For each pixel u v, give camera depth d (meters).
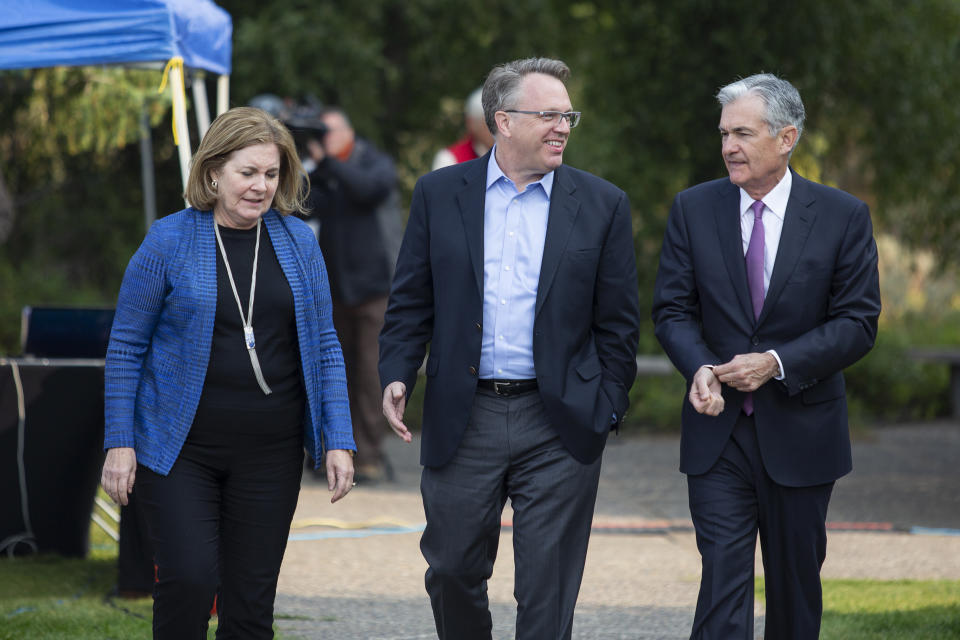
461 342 9.02
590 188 9.25
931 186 32.97
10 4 12.84
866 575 14.62
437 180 9.39
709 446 9.23
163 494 8.34
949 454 24.98
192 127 26.02
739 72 30.42
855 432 27.66
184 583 8.22
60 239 31.03
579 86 32.94
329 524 17.11
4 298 28.48
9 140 28.36
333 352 8.93
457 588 9.17
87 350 15.12
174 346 8.44
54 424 14.61
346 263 19.94
